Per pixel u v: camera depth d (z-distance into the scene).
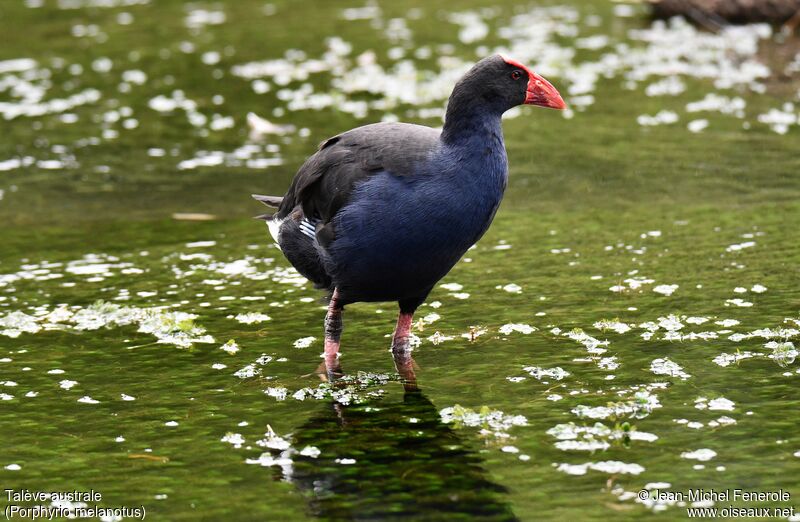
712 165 16.83
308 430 9.38
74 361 11.04
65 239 14.98
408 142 10.28
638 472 8.38
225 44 25.25
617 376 10.16
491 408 9.62
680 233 14.17
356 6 28.61
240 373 10.62
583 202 15.70
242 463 8.80
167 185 17.17
